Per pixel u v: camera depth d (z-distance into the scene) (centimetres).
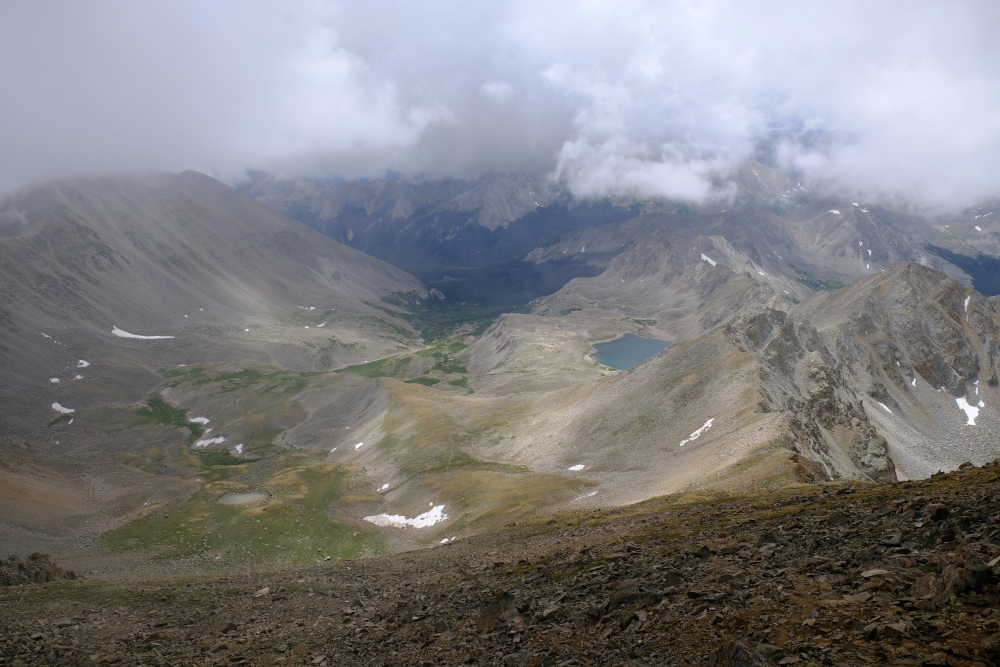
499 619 2581
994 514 2130
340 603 4181
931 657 1255
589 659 1858
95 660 3312
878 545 2211
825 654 1389
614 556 3525
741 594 2005
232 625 3888
